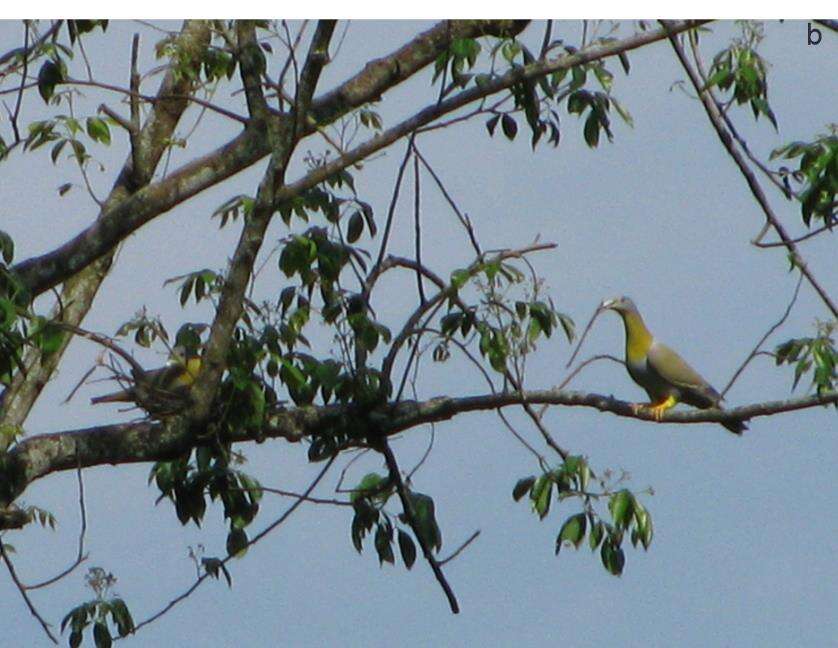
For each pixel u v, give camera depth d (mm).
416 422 12281
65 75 12016
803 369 11711
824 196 11648
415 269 12219
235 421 11766
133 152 13516
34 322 10867
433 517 12477
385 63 12695
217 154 12648
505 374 11898
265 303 11953
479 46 12188
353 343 12180
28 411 12578
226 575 12469
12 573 11352
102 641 12234
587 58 12188
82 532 11469
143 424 11680
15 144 12172
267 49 13172
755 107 12203
